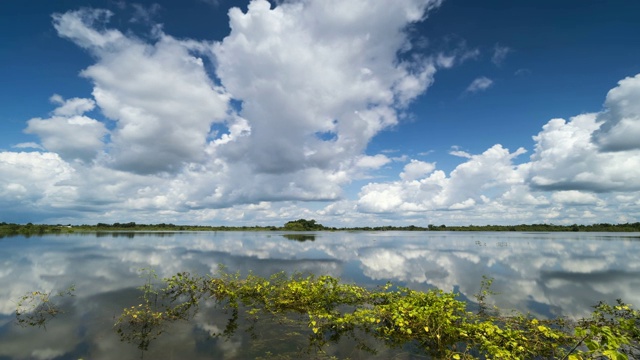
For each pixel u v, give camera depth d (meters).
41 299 16.88
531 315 14.95
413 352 10.73
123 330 12.52
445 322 11.39
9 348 10.76
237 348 10.91
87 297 17.44
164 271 26.08
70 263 29.98
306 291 16.48
